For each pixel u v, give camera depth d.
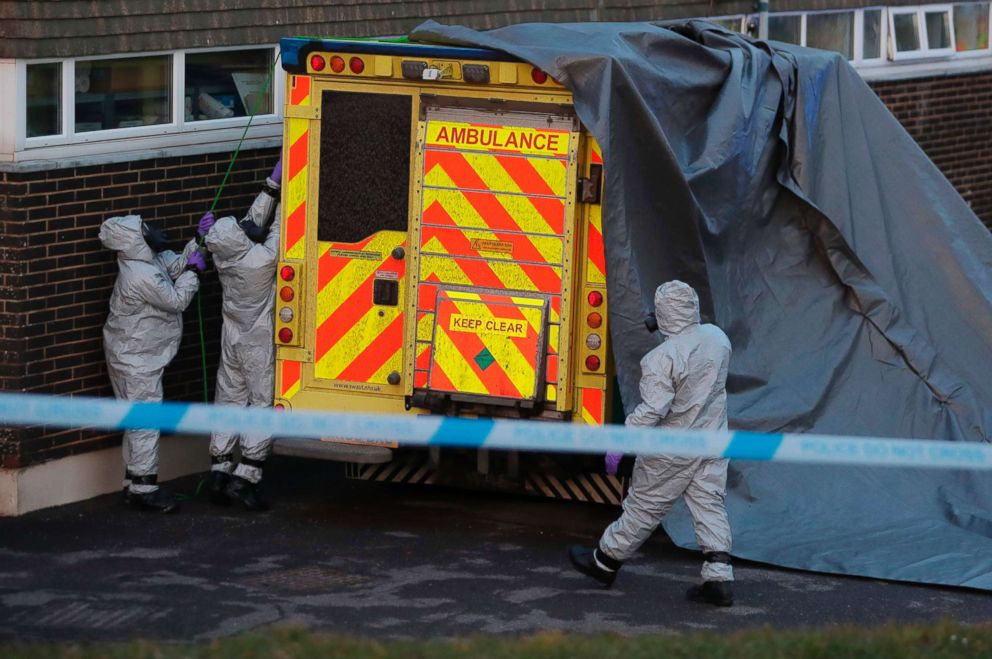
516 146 14.29
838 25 24.66
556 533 15.35
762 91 16.12
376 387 14.98
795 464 15.35
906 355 15.96
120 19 15.55
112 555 13.85
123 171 15.73
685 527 14.59
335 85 14.80
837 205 16.52
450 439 14.05
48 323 15.15
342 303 15.00
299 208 15.05
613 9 21.14
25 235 14.80
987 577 13.85
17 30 14.60
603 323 14.30
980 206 27.48
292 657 10.30
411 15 18.67
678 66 15.25
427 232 14.58
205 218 15.85
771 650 10.79
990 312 16.50
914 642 11.20
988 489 15.23
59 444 15.45
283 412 14.97
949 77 26.41
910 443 15.29
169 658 10.22
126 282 15.16
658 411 12.63
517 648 10.64
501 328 14.35
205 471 17.28
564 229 14.21
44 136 15.09
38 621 11.72
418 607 12.58
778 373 15.78
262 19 17.05
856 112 17.06
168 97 16.36
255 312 15.49
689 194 14.35
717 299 15.25
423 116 14.50
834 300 16.20
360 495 16.69
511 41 14.52
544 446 13.48
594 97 13.83
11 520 14.93
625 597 13.18
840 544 14.52
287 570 13.61
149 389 15.34
